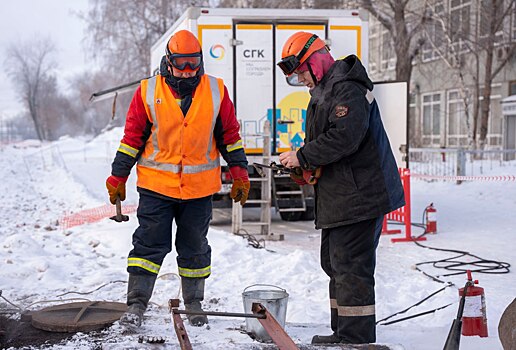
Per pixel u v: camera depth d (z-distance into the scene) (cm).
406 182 1072
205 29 1210
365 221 451
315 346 419
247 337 455
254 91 1230
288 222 1363
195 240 507
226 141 512
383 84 1199
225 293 716
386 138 464
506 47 2852
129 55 3691
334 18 1238
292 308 656
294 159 448
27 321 494
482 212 1379
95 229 1096
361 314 448
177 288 715
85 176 2384
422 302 662
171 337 439
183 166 488
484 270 834
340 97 439
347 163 452
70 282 758
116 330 462
